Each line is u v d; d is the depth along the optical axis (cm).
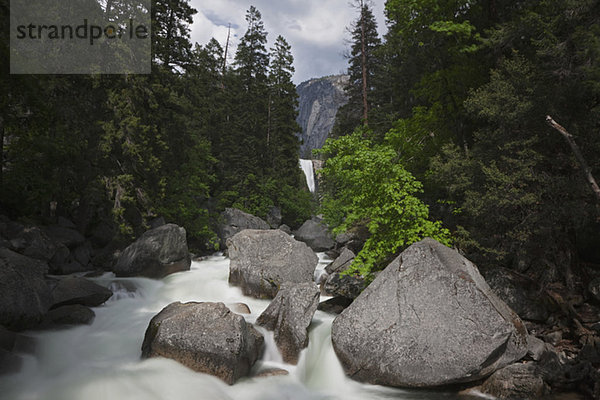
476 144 1177
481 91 1173
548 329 997
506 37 1138
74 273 1659
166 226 1811
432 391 777
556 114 941
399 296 841
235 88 4538
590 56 848
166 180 2428
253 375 834
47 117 1384
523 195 988
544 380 772
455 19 1448
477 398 747
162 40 2447
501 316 774
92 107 2077
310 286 1012
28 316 880
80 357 852
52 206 1973
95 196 1975
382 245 1143
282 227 3972
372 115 3025
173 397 706
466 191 1103
